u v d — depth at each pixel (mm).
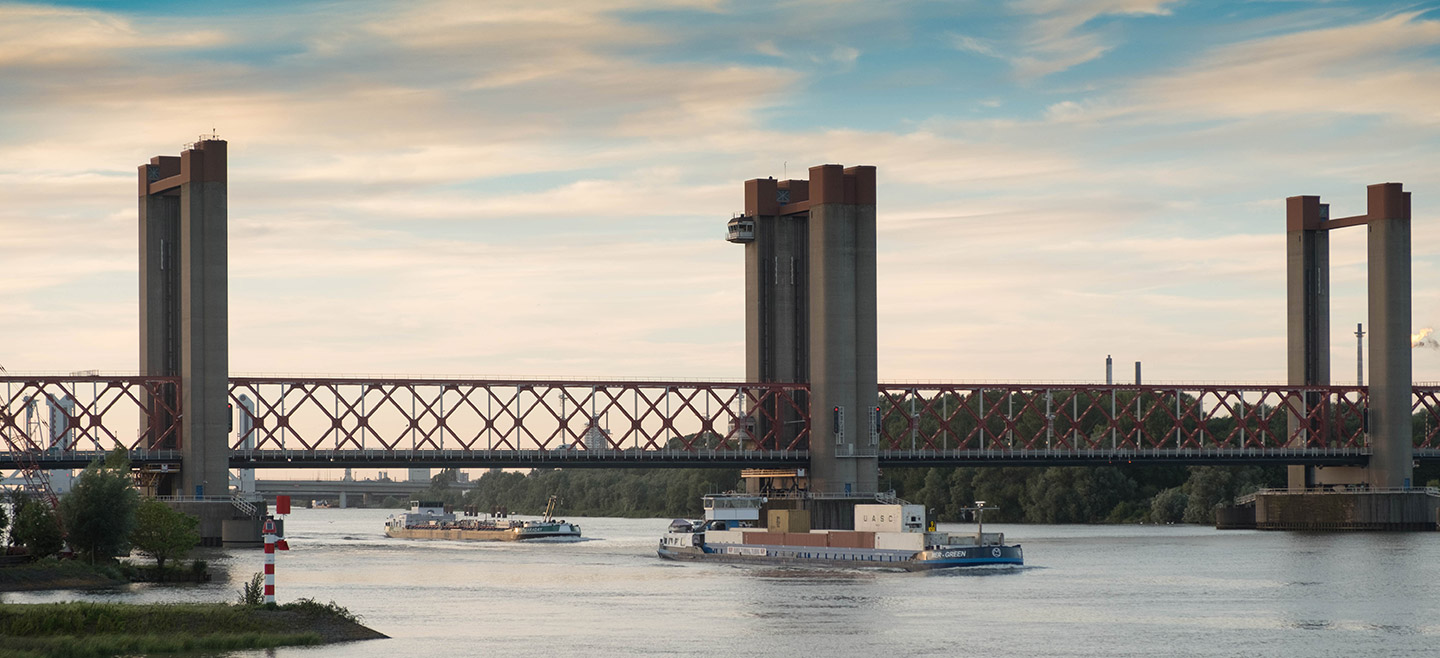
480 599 155875
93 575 158625
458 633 127125
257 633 116438
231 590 153375
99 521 164125
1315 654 117375
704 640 123875
